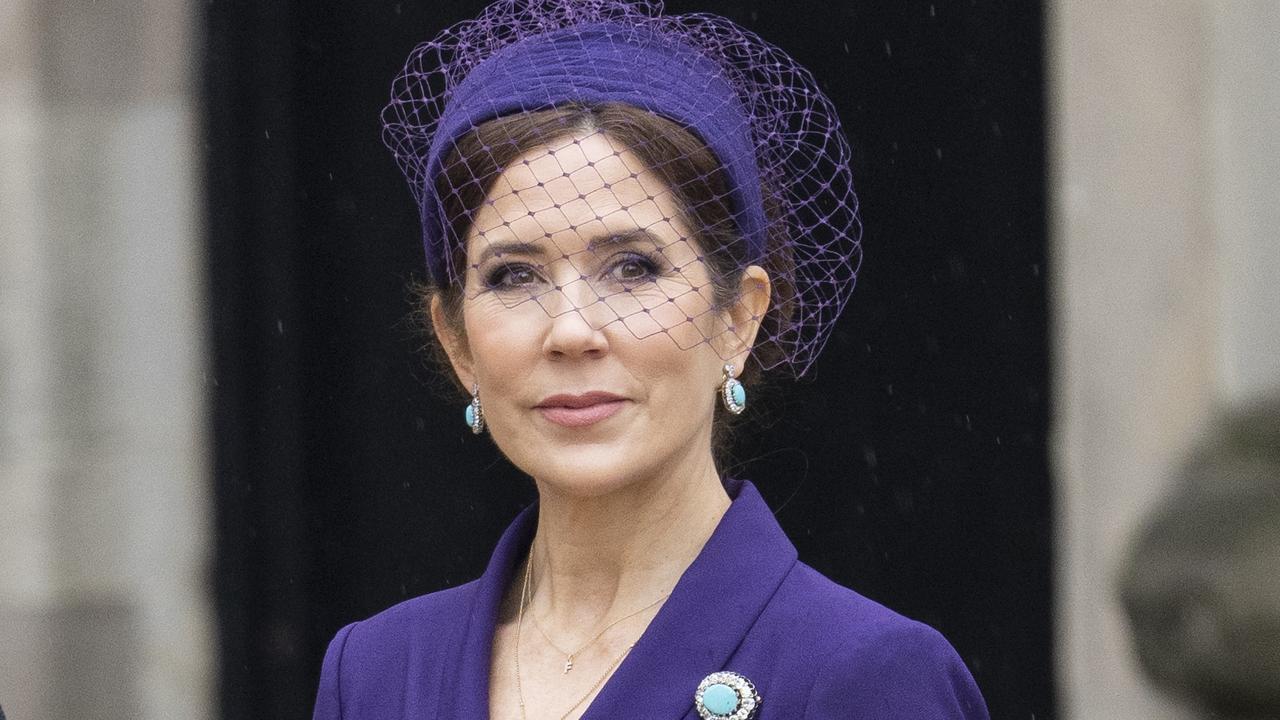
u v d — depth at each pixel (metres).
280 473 24.50
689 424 10.20
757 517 10.62
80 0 23.98
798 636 10.08
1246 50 20.84
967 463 23.73
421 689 10.92
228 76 24.00
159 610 24.48
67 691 24.42
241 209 24.16
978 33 22.91
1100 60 21.56
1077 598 21.94
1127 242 21.56
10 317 24.12
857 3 23.28
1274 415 21.00
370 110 24.05
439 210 10.70
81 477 24.36
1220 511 20.84
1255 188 20.95
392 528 24.84
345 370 24.61
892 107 23.34
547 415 10.05
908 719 9.82
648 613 10.45
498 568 11.02
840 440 24.05
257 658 24.64
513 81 10.32
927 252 23.41
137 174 24.14
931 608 24.03
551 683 10.49
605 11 11.90
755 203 10.63
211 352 24.34
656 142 10.07
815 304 12.28
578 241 9.98
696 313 10.14
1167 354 21.45
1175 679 21.25
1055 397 22.41
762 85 12.45
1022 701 23.62
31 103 23.98
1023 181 22.98
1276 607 20.45
